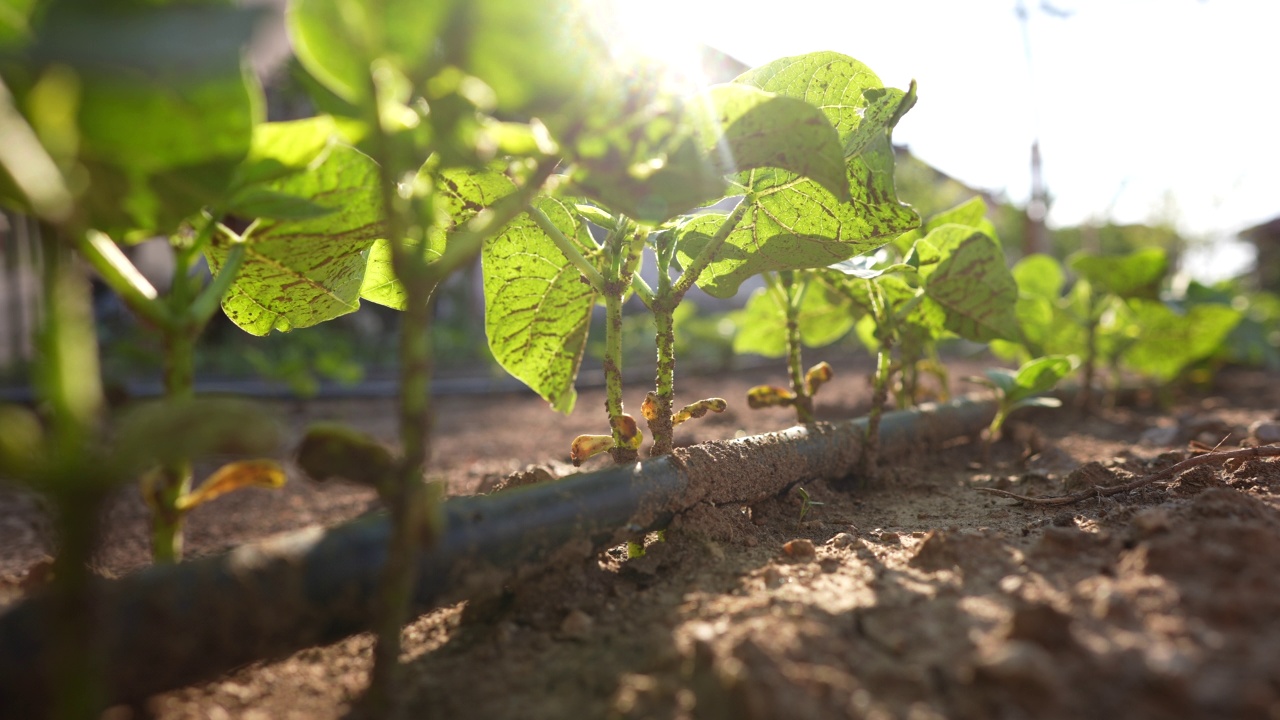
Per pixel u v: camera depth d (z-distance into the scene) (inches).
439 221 7.7
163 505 5.1
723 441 8.8
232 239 6.3
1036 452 13.9
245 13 4.0
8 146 3.8
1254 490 8.0
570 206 8.0
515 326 8.5
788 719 4.1
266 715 5.1
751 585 6.3
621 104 5.2
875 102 7.6
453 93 4.6
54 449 3.8
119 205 4.6
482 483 11.0
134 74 3.8
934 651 4.8
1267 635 4.5
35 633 4.1
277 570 4.9
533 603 6.4
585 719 4.7
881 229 7.9
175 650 4.5
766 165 6.5
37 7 3.9
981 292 11.1
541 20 4.4
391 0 4.2
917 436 12.9
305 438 4.5
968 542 6.5
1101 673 4.3
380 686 4.7
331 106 6.1
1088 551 6.1
